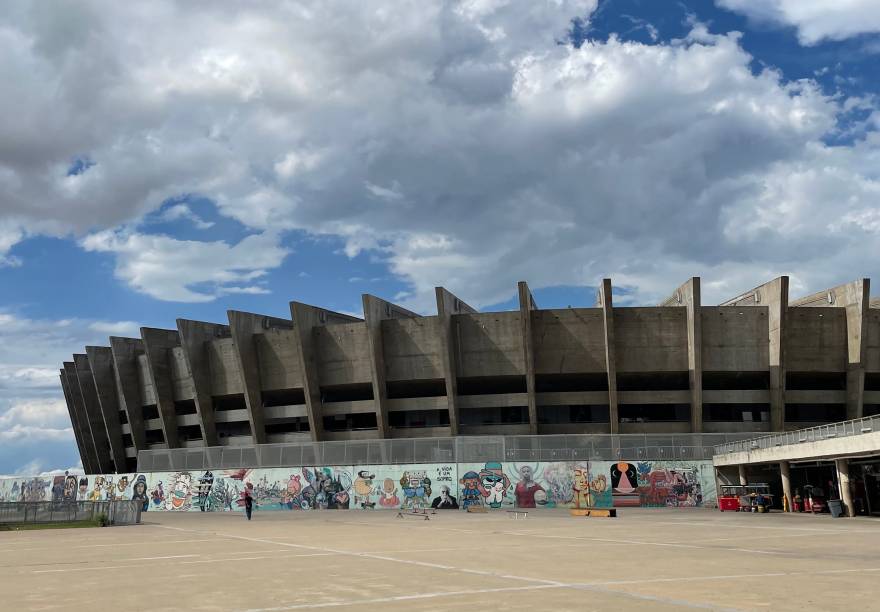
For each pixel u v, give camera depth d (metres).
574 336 50.22
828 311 48.84
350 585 10.34
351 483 43.75
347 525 28.17
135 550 17.92
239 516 38.34
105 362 67.12
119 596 9.72
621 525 26.03
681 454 42.00
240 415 57.28
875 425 27.00
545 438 42.34
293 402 60.28
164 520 34.97
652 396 49.22
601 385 54.91
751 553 14.60
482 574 11.43
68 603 9.20
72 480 55.12
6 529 29.88
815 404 52.97
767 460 35.72
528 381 48.75
